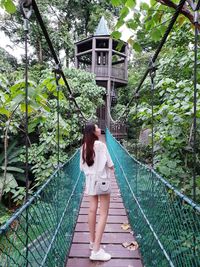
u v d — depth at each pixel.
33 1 1.32
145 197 2.22
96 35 13.65
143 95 3.92
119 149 4.89
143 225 2.23
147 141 4.75
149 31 2.01
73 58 16.66
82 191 4.32
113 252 2.35
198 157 2.79
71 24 17.97
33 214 1.23
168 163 2.62
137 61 14.55
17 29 12.90
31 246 1.22
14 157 6.61
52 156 5.66
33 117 2.30
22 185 7.14
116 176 5.43
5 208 5.09
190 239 1.20
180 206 1.29
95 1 17.73
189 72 3.20
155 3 1.91
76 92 9.12
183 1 1.43
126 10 1.87
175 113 2.54
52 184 1.72
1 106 2.12
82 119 5.82
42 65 11.27
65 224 2.27
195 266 1.11
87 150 2.19
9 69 9.79
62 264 1.98
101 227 2.20
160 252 1.63
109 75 13.44
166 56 3.77
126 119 5.32
